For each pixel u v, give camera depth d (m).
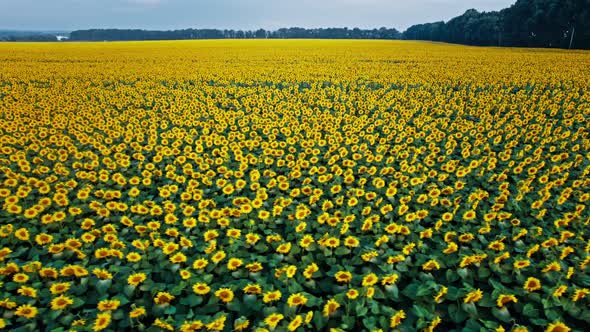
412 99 18.91
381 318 4.42
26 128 13.11
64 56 41.25
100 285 4.94
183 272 5.01
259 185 8.26
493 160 9.77
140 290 5.08
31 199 7.92
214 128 14.21
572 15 65.12
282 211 7.30
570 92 20.67
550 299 4.72
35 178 8.58
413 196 8.12
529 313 4.61
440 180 8.76
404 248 5.59
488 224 6.39
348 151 11.43
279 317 4.11
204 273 5.38
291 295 4.55
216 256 5.29
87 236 5.96
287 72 29.75
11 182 7.98
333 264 5.68
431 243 6.54
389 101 18.86
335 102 19.00
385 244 6.04
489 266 5.48
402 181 8.50
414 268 5.58
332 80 25.83
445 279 5.53
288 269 4.93
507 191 7.90
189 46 58.41
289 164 9.59
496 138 11.55
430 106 18.20
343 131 13.71
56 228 6.88
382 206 7.64
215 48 54.16
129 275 5.20
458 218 7.04
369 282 4.66
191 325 4.02
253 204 7.01
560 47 70.44
